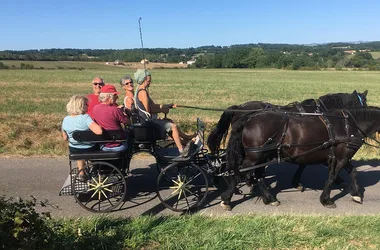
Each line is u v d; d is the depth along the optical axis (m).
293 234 5.15
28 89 30.62
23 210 3.94
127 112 6.86
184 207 6.38
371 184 7.80
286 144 6.37
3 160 8.73
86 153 6.16
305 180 8.03
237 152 6.39
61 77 48.78
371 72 88.06
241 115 6.85
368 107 6.81
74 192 6.07
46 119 13.88
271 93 31.89
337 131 6.41
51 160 8.84
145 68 6.78
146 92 6.73
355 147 6.45
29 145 10.23
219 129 7.18
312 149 6.42
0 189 6.96
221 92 31.75
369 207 6.62
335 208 6.55
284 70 97.25
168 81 46.62
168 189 7.20
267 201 6.66
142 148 6.62
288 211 6.33
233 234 5.06
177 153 6.69
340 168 6.53
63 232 4.73
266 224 5.44
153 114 7.10
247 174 6.50
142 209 6.31
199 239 4.97
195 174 6.67
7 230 3.75
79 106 6.33
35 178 7.59
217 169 6.77
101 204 6.48
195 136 7.01
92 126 6.13
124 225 5.37
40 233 3.99
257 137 6.27
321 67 108.06
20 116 14.59
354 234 5.25
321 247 4.91
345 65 113.12
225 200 6.38
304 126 6.36
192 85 40.09
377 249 4.88
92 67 87.88
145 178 7.82
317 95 30.89
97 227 5.25
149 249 4.79
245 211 6.34
